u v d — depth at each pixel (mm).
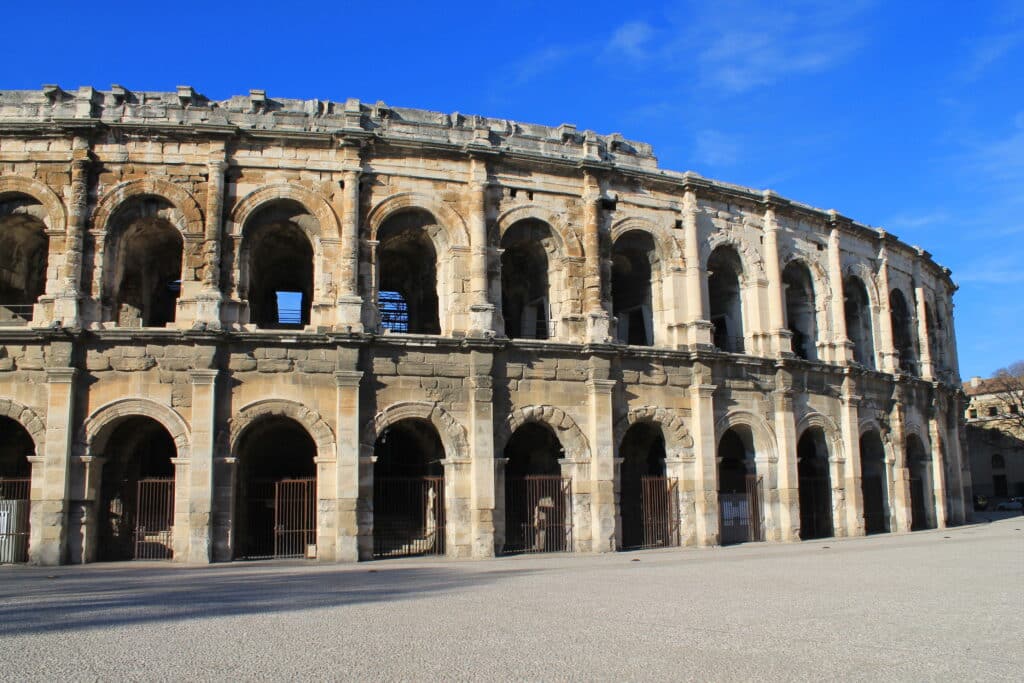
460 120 45250
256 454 48719
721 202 49906
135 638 17609
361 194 41594
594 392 42594
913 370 62406
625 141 49219
